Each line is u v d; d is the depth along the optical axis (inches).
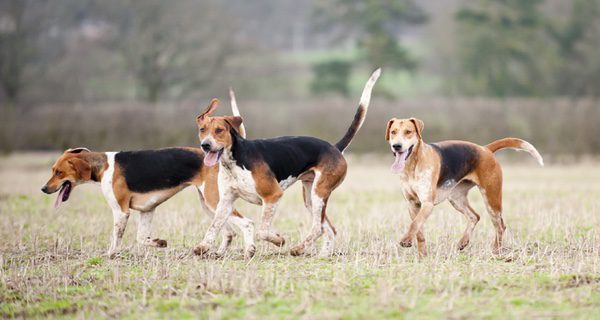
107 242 478.3
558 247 430.9
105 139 1264.8
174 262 392.2
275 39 2689.5
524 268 362.0
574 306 297.1
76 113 1279.5
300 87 2005.4
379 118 1264.8
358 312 289.6
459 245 430.9
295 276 353.1
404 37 2824.8
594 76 1792.6
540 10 1929.1
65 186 430.9
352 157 1269.7
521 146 431.8
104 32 1669.5
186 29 1587.1
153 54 1579.7
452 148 415.5
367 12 1878.7
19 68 1565.0
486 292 319.0
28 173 1070.4
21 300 333.4
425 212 390.6
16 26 1557.6
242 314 292.8
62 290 344.8
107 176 428.8
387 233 493.7
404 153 394.3
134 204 433.7
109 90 1674.5
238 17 1769.2
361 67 1931.6
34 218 590.2
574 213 563.2
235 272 358.9
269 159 405.1
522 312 289.3
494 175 421.1
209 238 406.0
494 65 1823.3
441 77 2031.3
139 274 369.1
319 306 300.0
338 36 1964.8
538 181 880.9
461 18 1828.2
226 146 396.2
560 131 1208.2
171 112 1284.4
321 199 419.2
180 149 436.1
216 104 407.5
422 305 298.0
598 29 1825.8
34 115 1296.8
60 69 1616.6
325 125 1278.3
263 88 1712.6
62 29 1685.5
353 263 380.2
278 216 585.3
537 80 1828.2
